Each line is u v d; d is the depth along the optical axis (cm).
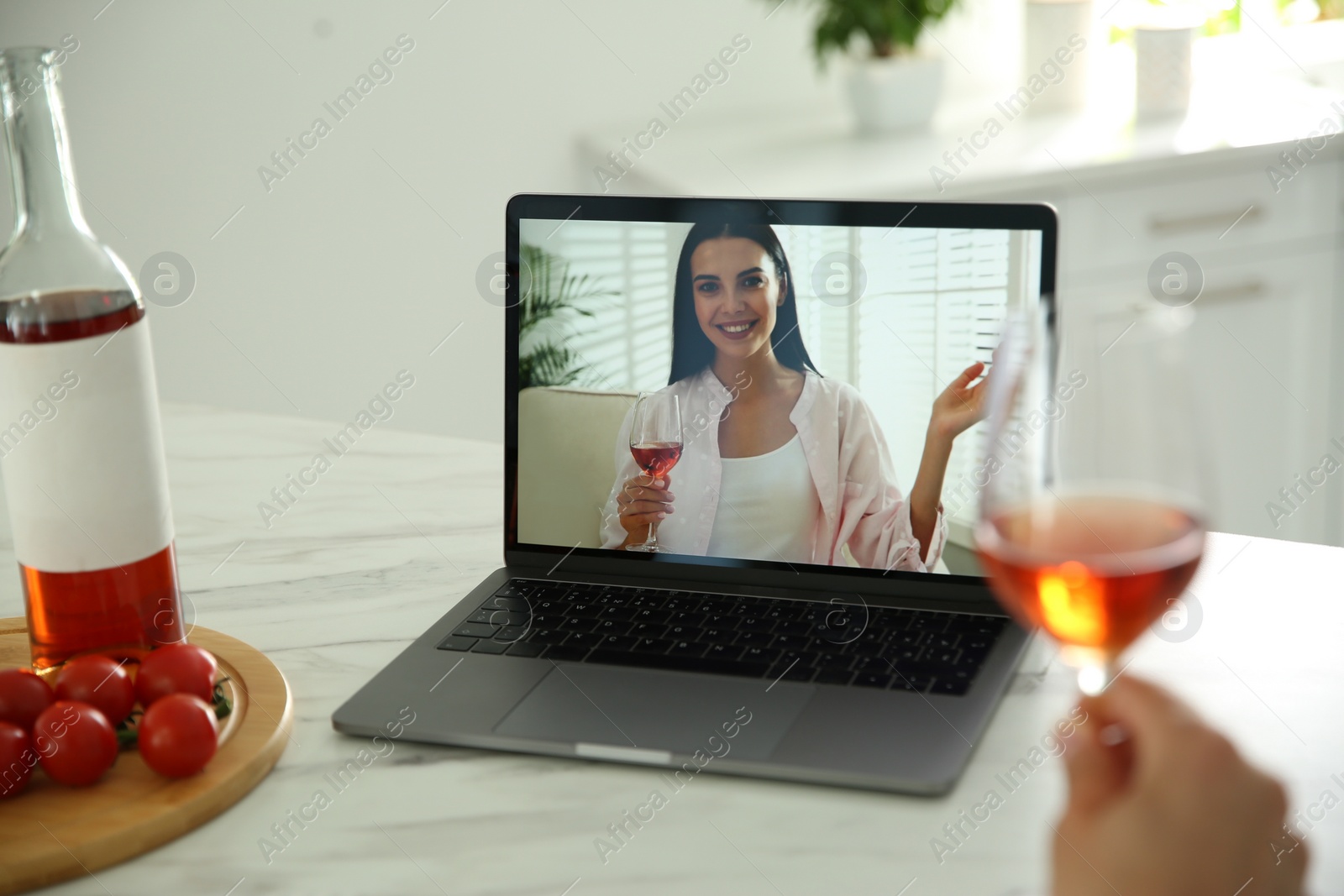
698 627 94
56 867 71
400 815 76
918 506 97
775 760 77
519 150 271
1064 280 244
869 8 257
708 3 274
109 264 86
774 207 98
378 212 265
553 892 69
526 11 261
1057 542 53
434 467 140
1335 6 304
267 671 93
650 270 102
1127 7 295
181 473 142
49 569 87
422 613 104
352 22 251
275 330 265
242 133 251
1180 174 244
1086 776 57
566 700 85
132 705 84
